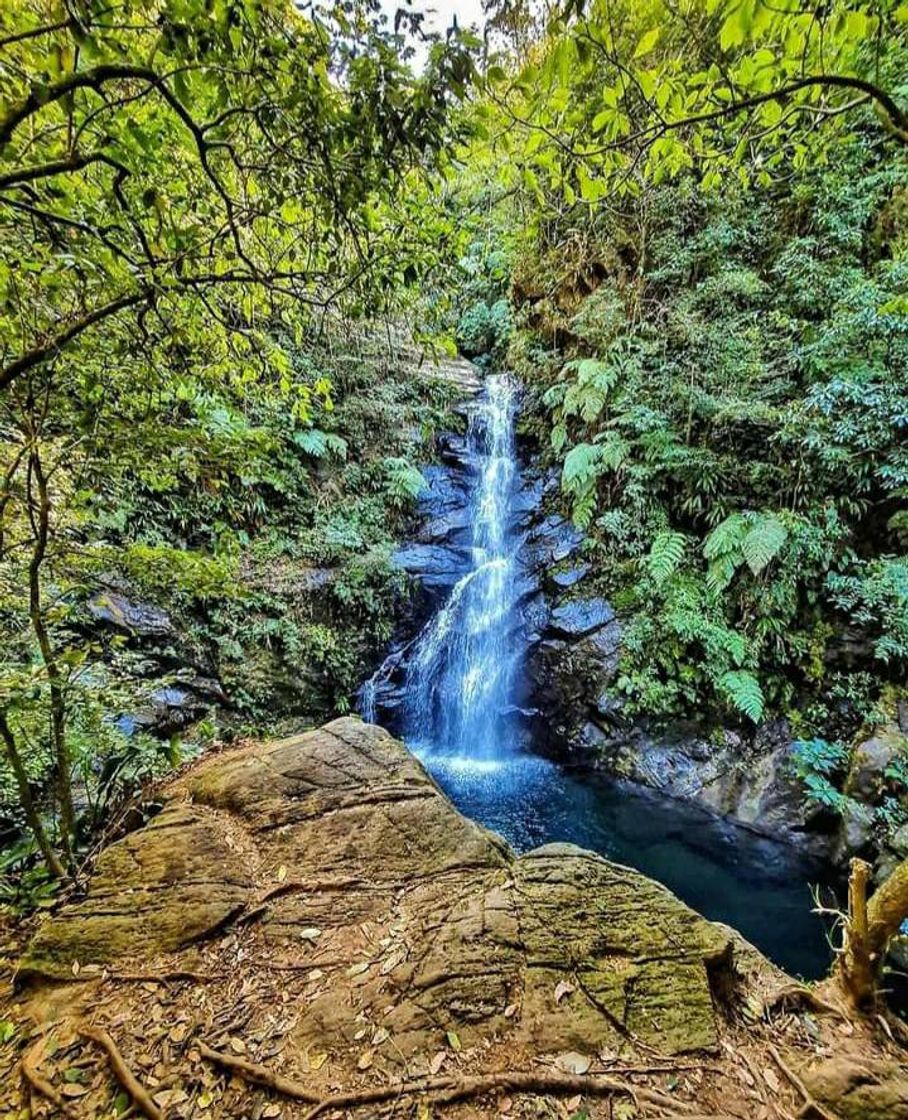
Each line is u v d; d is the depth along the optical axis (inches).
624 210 264.7
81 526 124.5
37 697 81.7
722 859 181.0
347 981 65.2
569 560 271.9
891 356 186.1
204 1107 50.6
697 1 70.5
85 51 49.3
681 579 224.5
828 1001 64.7
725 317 235.6
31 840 98.6
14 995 65.5
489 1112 50.5
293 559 258.1
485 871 85.8
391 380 331.9
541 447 329.1
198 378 107.8
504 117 76.4
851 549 196.7
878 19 59.8
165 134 70.7
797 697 200.7
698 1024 59.0
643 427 237.1
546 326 336.2
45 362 76.1
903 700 182.2
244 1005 62.5
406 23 52.0
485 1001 61.4
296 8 51.4
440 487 327.0
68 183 74.1
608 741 228.5
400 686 272.1
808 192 221.0
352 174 64.3
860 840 165.5
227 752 131.0
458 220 89.3
